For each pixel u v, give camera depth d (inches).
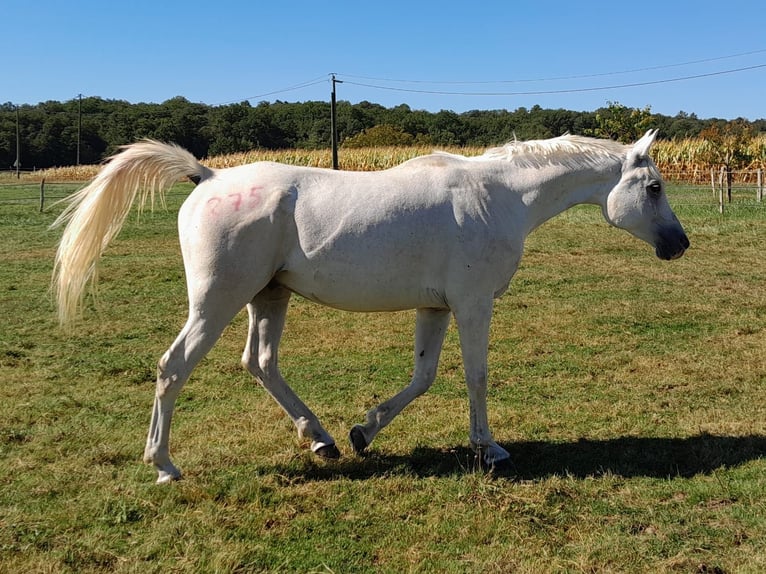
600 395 230.4
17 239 593.6
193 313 159.9
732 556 130.5
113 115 2822.3
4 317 336.2
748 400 223.0
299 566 128.8
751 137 1124.5
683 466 173.8
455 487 161.5
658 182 186.1
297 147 2422.5
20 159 2605.8
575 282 413.7
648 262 476.1
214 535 138.9
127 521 144.4
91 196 165.2
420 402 225.3
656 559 130.5
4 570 124.0
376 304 171.8
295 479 167.3
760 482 161.8
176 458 177.2
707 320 326.0
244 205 159.2
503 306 357.1
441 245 167.3
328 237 162.9
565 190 183.3
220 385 242.5
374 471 172.9
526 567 127.6
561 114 2085.4
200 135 2491.4
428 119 2465.6
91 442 188.2
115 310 355.9
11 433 192.1
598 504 152.9
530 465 176.2
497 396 230.8
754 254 497.0
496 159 179.9
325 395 233.6
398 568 128.1
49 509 148.3
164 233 640.4
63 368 259.8
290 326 326.3
